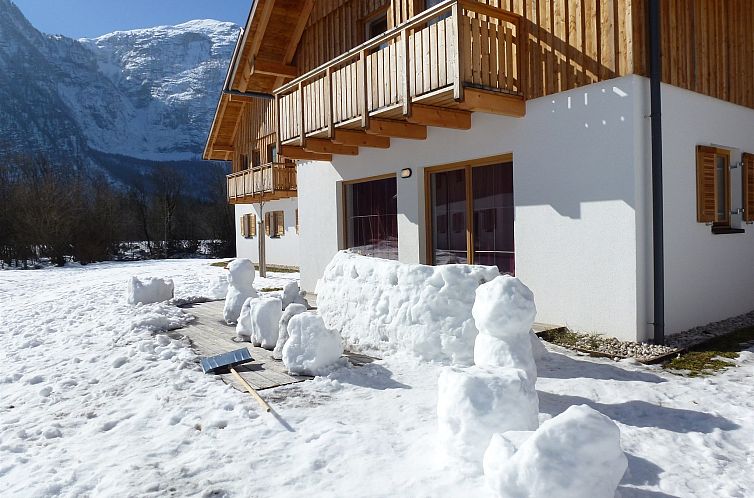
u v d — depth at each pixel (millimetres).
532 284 6750
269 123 20062
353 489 2857
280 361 5297
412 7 8633
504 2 7016
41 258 31672
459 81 6086
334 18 11023
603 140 5957
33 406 4465
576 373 4809
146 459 3324
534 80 6641
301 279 11516
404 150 8617
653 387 4375
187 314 8047
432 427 3584
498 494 2479
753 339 6027
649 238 5840
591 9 6023
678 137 6281
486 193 7574
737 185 7539
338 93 8352
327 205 10594
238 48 13117
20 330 7742
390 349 5344
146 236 40875
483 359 3936
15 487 3088
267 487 2924
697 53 6676
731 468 3027
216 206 40906
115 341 6484
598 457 2398
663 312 5773
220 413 3998
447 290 5031
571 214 6293
